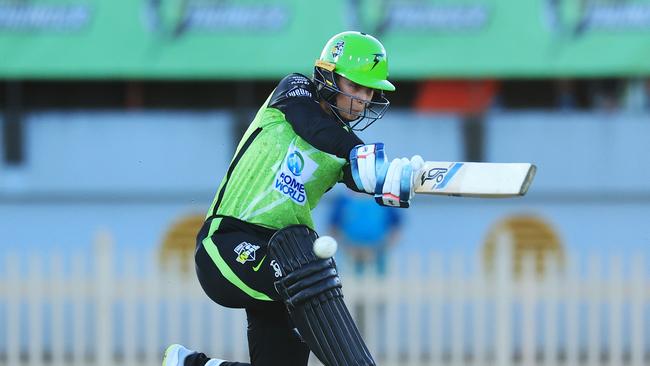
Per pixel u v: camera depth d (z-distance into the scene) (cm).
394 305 3297
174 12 3931
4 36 3928
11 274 3303
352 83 1544
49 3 3925
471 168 1400
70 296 3300
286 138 1541
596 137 4006
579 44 3947
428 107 4059
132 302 3300
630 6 3938
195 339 3322
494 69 3941
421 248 3872
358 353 1496
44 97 4238
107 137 3978
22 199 3950
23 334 3584
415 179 1434
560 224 3934
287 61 3934
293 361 1661
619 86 4156
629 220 3975
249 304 1578
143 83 4259
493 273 3322
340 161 1527
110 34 3938
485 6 3934
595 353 3353
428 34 3928
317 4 3919
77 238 3944
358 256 3441
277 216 1546
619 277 3347
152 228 3938
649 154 4006
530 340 3316
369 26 3922
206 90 4253
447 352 3562
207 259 1566
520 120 4006
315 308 1505
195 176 3978
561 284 3331
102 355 3284
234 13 3928
